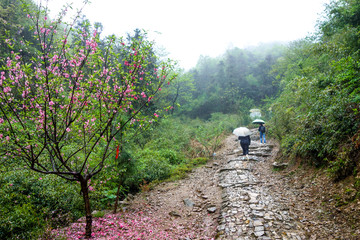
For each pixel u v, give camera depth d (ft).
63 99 11.23
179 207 17.79
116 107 12.05
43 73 10.09
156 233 13.23
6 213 12.16
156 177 25.07
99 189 17.57
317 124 17.75
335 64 17.63
